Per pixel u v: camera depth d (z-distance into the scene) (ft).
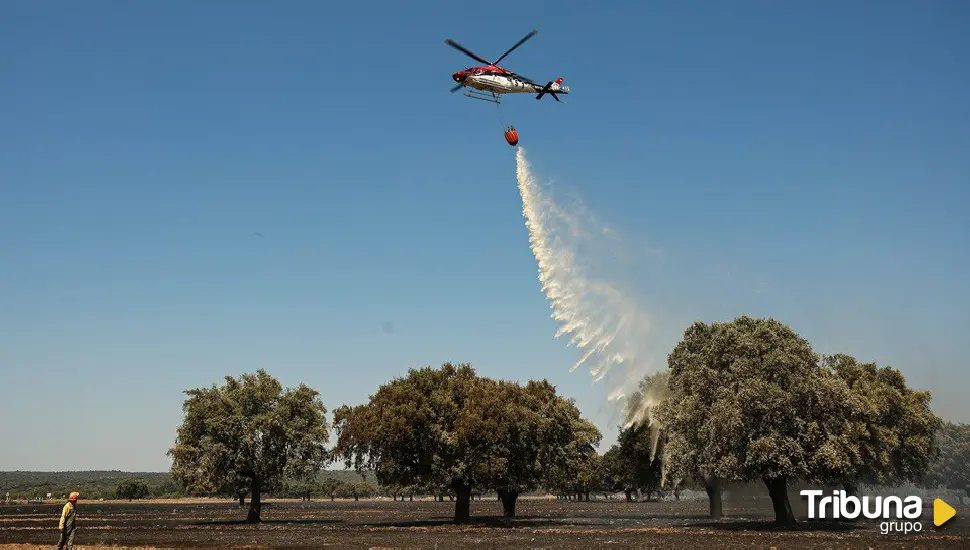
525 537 196.13
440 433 249.55
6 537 199.93
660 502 554.46
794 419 200.95
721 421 204.54
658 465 347.15
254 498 281.54
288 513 386.52
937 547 156.66
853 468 207.31
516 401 272.31
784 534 194.29
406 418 252.21
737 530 210.79
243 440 269.23
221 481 272.51
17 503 636.48
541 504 534.78
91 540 187.52
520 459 261.03
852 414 206.18
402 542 182.19
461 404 261.24
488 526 246.88
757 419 205.36
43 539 192.13
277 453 279.08
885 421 250.57
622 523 253.85
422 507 493.77
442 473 250.16
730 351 220.23
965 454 392.06
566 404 303.27
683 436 229.86
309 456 282.56
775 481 221.05
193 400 282.36
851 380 256.11
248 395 279.28
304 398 287.07
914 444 249.34
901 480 275.80
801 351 212.43
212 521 292.40
